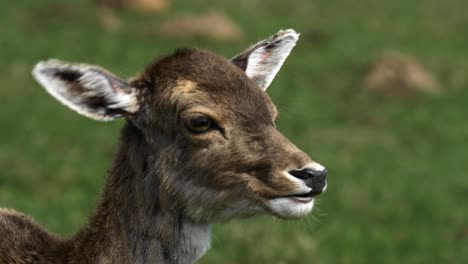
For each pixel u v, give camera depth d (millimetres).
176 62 9016
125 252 8766
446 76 38812
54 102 29656
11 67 33500
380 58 38031
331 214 21891
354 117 32469
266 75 9922
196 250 8953
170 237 8820
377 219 22094
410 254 19812
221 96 8805
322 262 17672
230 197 8781
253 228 17547
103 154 25266
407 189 24641
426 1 51844
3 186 21375
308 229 19266
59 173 22797
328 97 34719
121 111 8867
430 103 34906
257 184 8688
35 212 18547
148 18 44125
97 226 8898
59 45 37219
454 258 19750
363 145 29000
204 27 41344
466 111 34281
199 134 8727
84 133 26969
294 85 35562
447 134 31406
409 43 43750
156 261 8797
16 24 39094
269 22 45344
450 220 22578
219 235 17219
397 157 28094
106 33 39781
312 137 29312
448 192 25125
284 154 8656
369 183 24766
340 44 42281
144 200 8805
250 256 16828
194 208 8828
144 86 8969
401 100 35094
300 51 40750
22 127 27016
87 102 8719
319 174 8562
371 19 47625
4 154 23812
